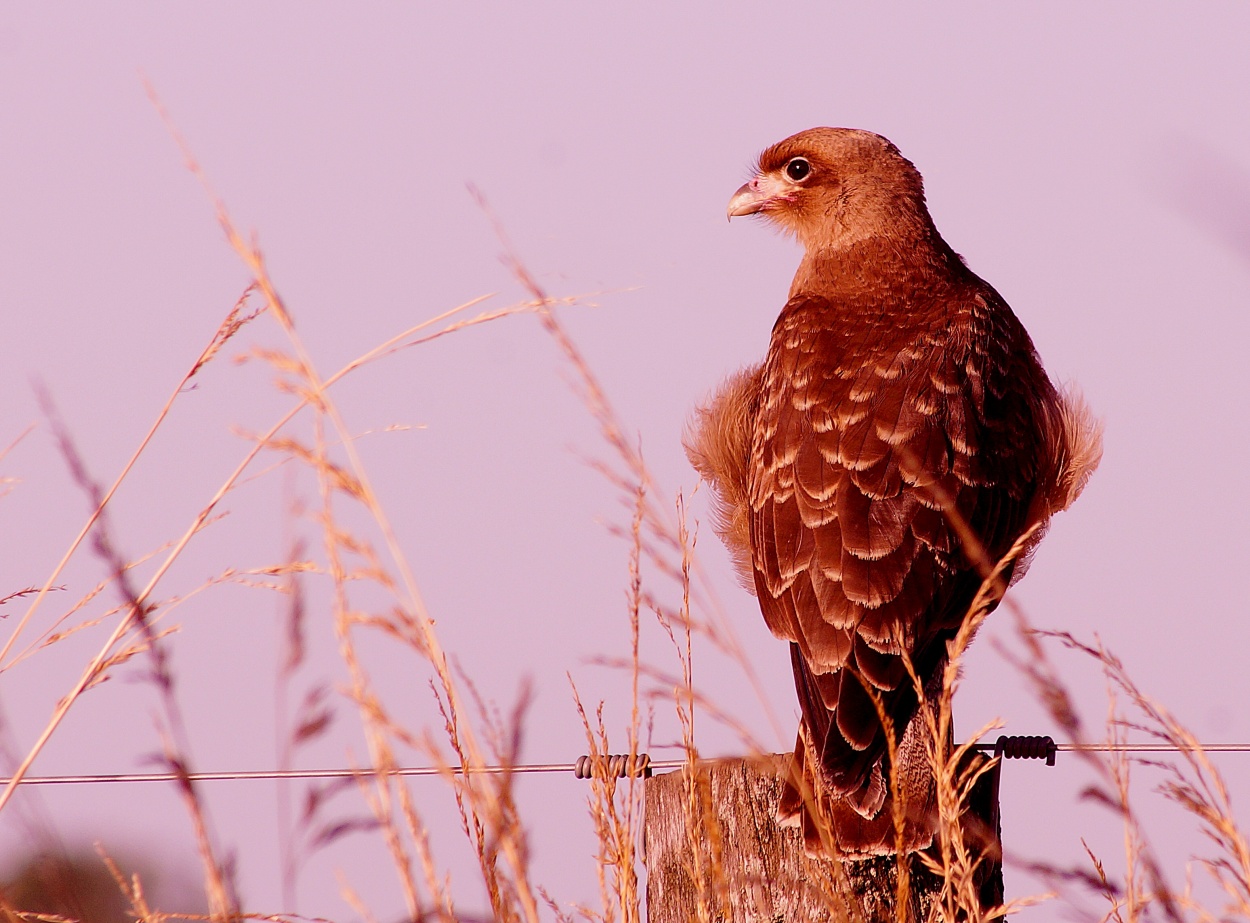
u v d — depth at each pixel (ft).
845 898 17.46
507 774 12.39
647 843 24.27
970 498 28.68
